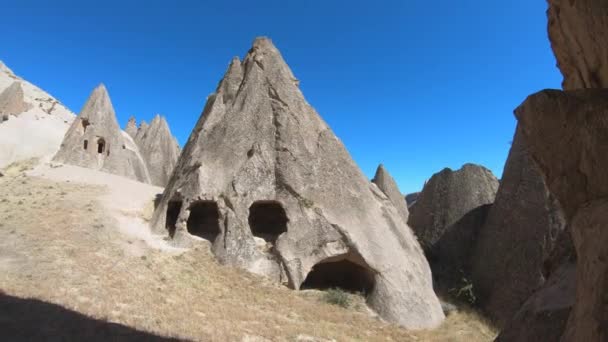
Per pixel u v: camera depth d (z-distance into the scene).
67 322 8.82
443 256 26.80
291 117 21.42
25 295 9.99
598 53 5.58
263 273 17.75
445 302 21.53
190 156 21.62
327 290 18.03
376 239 18.66
